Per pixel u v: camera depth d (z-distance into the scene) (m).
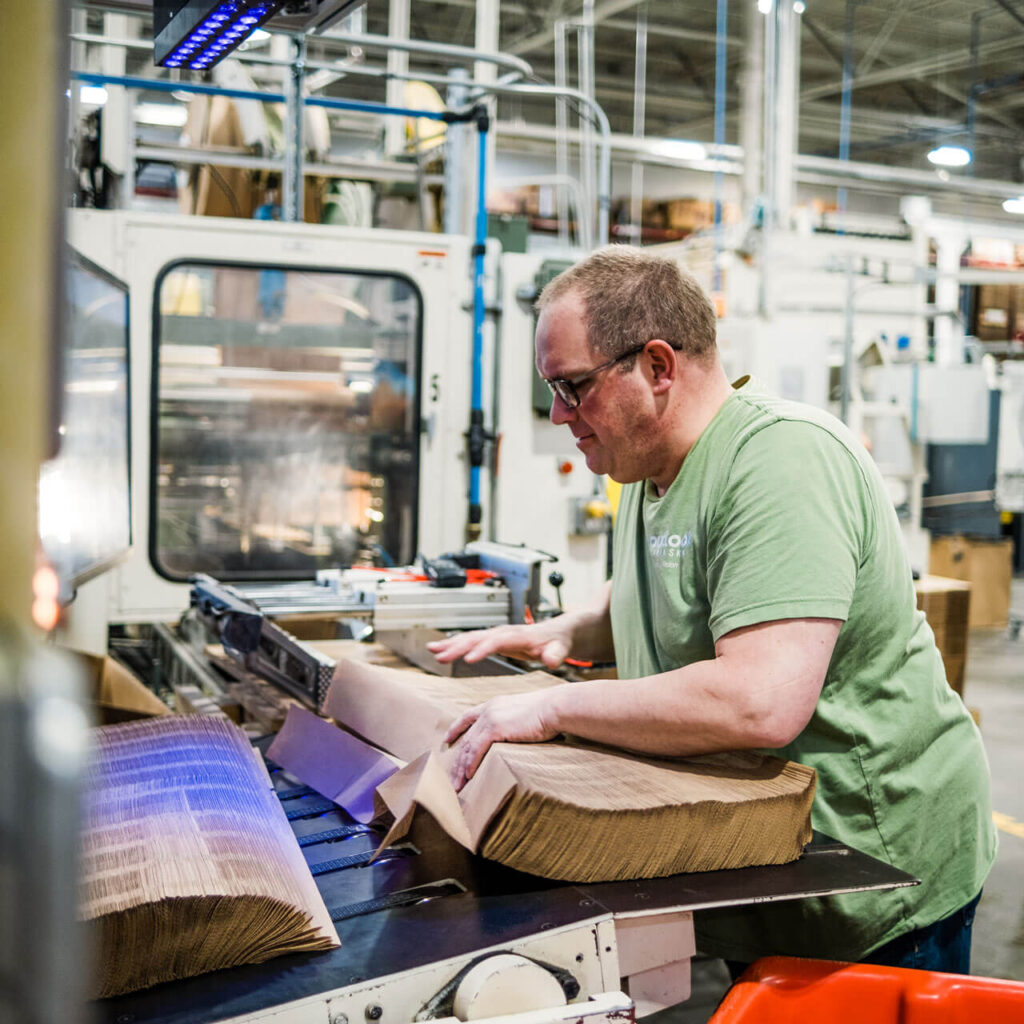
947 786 1.38
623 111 10.06
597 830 1.01
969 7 7.40
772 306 5.29
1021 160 11.20
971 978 1.12
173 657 2.78
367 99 8.49
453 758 1.25
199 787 1.07
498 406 3.66
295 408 3.53
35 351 0.34
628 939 1.01
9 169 0.33
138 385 3.33
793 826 1.12
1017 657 6.78
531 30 7.79
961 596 4.37
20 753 0.28
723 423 1.32
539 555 2.39
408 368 3.61
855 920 1.33
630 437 1.33
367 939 0.93
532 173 8.79
